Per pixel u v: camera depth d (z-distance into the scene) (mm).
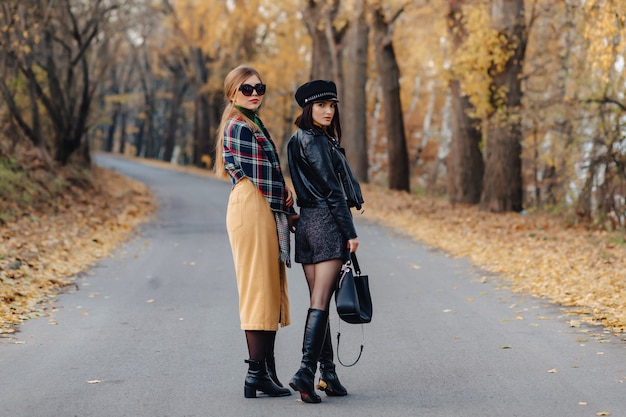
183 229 19859
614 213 18469
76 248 14742
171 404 5133
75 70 32469
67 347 6871
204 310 8820
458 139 28453
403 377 5816
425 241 17266
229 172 5312
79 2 30141
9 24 23547
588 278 10992
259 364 5305
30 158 25828
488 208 23828
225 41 49438
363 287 5352
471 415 4812
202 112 57031
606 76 14344
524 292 10047
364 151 37531
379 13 34031
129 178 45094
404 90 46562
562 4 22094
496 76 22422
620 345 6766
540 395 5246
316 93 5289
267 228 5297
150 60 72938
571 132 22484
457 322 8031
